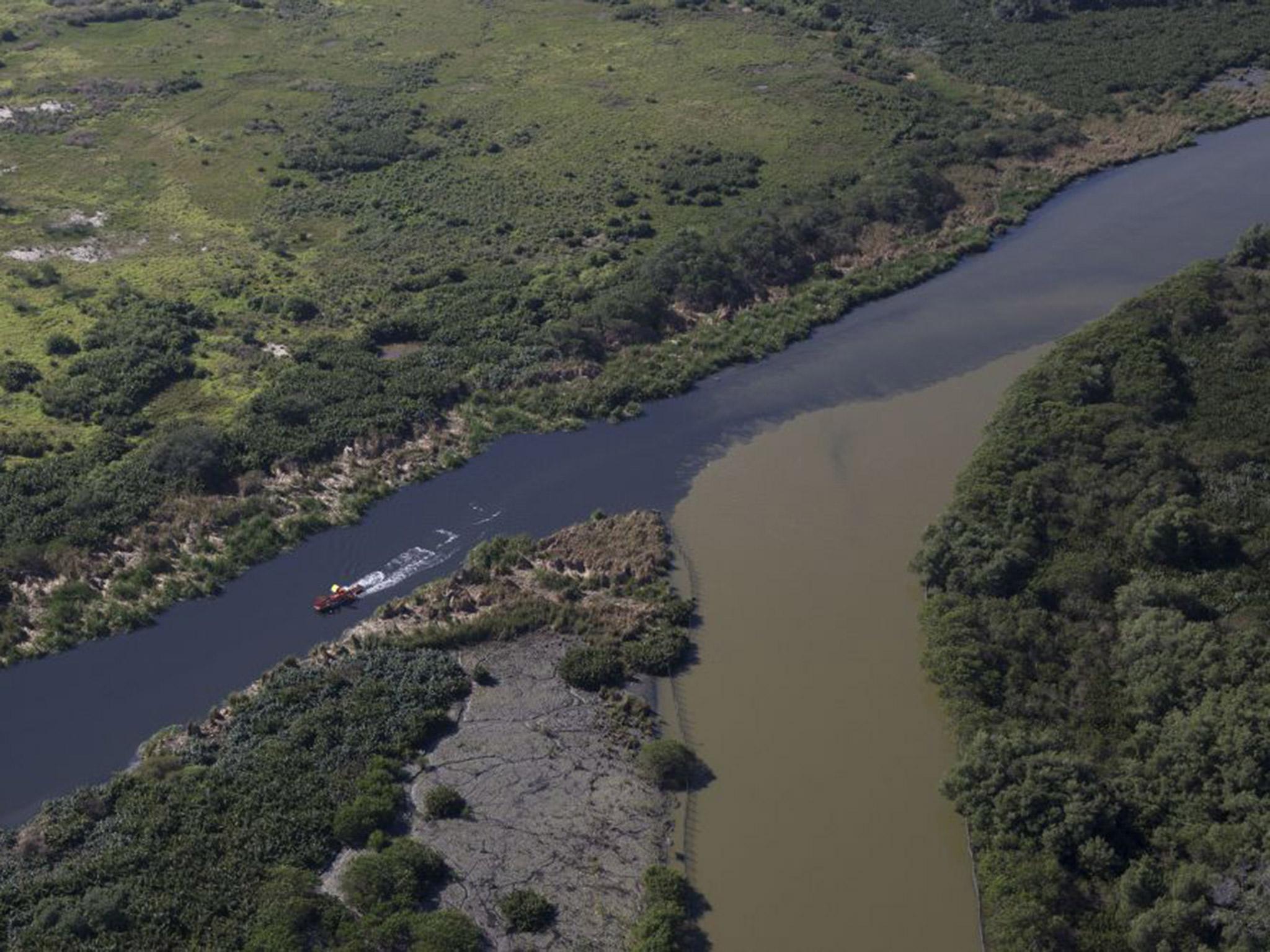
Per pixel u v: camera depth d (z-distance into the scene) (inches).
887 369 4239.7
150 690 3043.8
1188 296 4050.2
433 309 4569.4
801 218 4938.5
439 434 3961.6
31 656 3154.5
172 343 4347.9
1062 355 3939.5
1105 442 3528.5
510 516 3607.3
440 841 2586.1
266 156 5831.7
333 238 5137.8
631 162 5639.8
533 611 3181.6
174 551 3476.9
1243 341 3850.9
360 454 3838.6
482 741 2829.7
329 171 5664.4
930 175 5319.9
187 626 3243.1
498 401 4114.2
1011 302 4601.4
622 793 2701.8
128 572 3390.7
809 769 2755.9
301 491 3686.0
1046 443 3553.2
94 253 5014.8
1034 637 2950.3
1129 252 4867.1
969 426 3909.9
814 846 2586.1
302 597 3321.9
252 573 3415.4
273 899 2409.0
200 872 2493.8
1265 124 5856.3
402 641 3097.9
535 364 4249.5
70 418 3988.7
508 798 2687.0
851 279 4751.5
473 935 2357.3
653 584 3277.6
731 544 3444.9
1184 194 5275.6
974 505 3351.4
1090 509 3312.0
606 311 4426.7
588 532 3489.2
